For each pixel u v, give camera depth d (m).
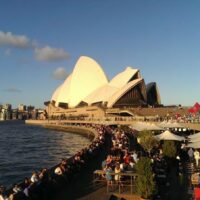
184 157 24.03
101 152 29.02
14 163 35.19
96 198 14.49
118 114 90.81
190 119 43.91
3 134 89.50
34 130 109.44
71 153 44.38
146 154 24.12
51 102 141.25
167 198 14.45
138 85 92.25
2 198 12.60
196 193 12.55
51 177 15.65
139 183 13.91
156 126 31.02
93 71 107.50
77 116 111.12
